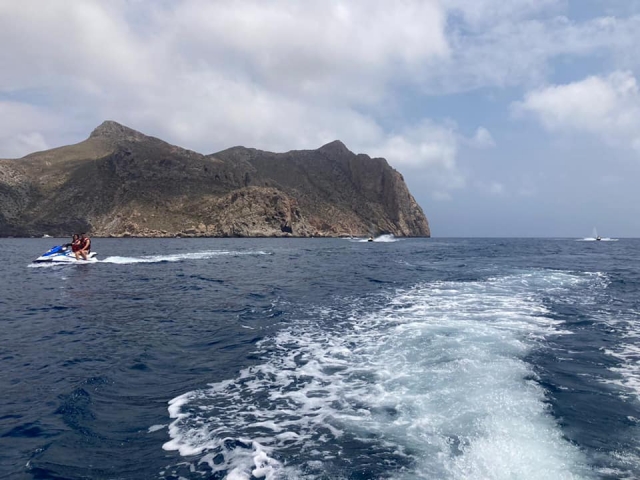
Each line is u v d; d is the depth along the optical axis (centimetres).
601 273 2273
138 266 3117
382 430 485
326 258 4184
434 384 615
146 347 895
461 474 387
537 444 436
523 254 4641
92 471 421
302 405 571
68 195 17238
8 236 15050
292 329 1040
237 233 15338
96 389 647
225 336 986
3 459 447
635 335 902
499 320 1052
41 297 1656
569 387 596
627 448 428
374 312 1228
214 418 539
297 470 409
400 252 5431
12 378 702
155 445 471
